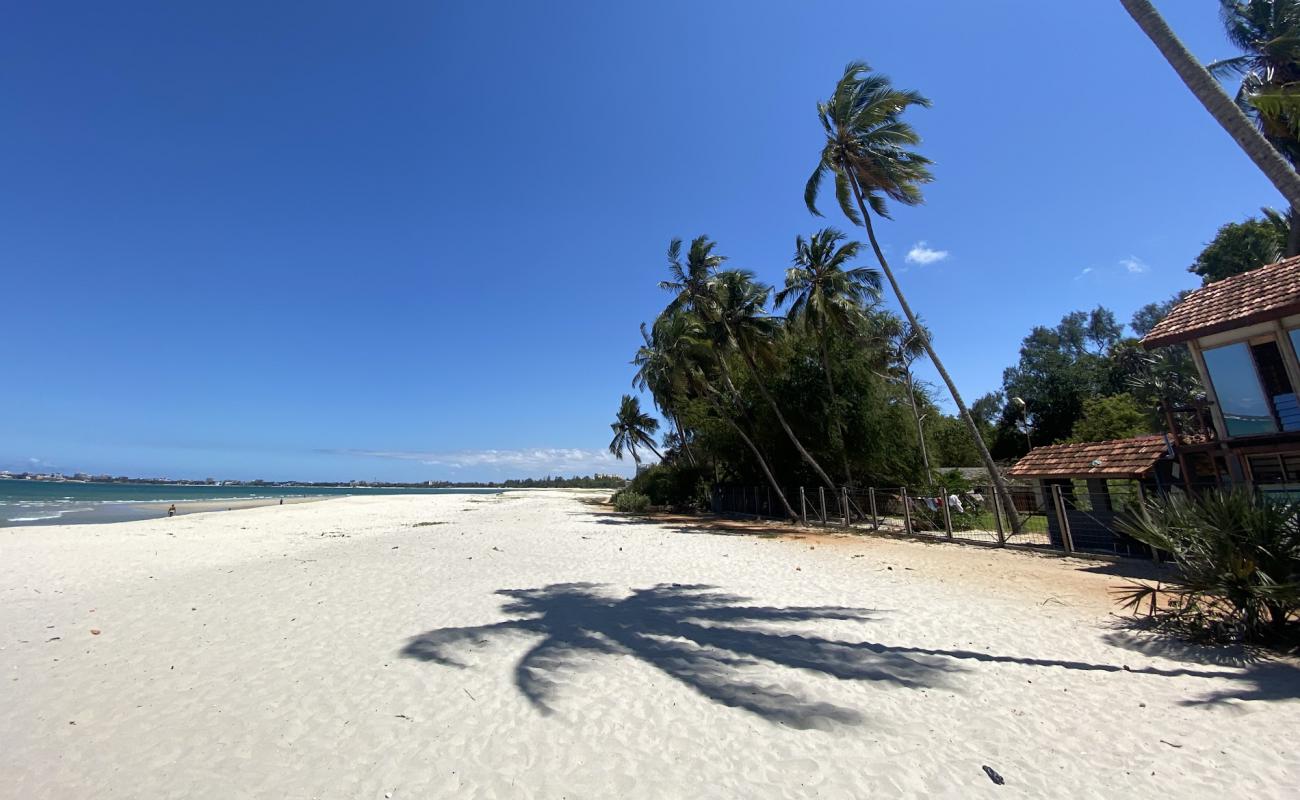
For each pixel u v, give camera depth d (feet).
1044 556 45.03
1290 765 12.73
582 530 72.49
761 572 39.32
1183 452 38.83
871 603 29.43
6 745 14.28
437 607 28.84
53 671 19.53
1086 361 140.67
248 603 29.71
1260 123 52.95
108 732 14.96
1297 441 33.86
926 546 53.16
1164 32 17.34
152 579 37.27
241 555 49.34
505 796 11.89
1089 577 35.65
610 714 15.96
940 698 16.97
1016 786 12.16
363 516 106.11
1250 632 20.92
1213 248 94.27
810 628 24.68
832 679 18.54
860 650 21.57
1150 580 33.78
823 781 12.41
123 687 18.06
